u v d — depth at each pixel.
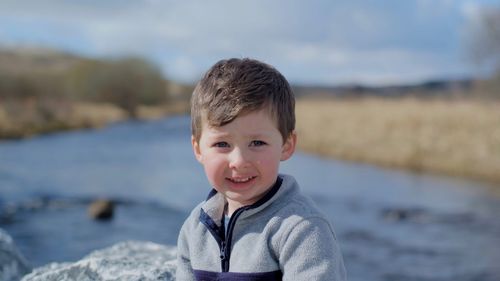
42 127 37.94
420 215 14.91
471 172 21.30
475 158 22.28
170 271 3.44
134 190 17.94
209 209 2.50
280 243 2.26
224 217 2.49
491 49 31.70
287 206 2.31
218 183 2.32
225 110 2.22
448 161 22.50
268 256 2.29
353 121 32.09
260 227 2.33
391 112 31.25
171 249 4.16
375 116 31.83
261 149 2.26
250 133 2.23
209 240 2.52
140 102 66.69
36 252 10.90
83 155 26.58
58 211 14.73
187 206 15.77
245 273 2.31
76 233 12.47
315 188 18.77
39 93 50.16
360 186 19.25
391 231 13.23
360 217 14.63
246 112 2.21
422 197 17.34
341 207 15.85
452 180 20.61
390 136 27.25
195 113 2.38
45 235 12.23
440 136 25.20
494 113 27.11
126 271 3.44
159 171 22.17
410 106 31.97
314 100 53.25
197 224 2.58
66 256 10.66
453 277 9.90
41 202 15.75
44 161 24.02
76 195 16.83
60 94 55.09
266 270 2.28
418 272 10.22
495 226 13.69
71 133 38.12
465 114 27.41
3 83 46.94
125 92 61.94
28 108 41.19
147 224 13.52
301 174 21.86
